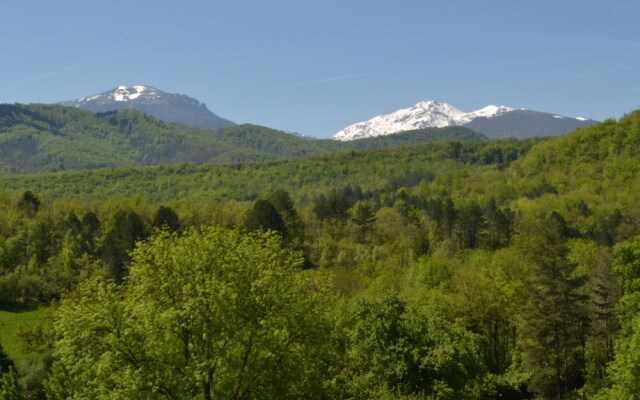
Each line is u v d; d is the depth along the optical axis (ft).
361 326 138.31
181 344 86.07
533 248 294.05
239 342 82.64
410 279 252.83
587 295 187.11
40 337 199.82
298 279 95.81
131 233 305.53
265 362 85.40
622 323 148.15
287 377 86.58
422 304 194.08
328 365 94.58
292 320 88.63
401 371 129.70
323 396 92.32
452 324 181.37
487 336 201.46
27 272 301.22
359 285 255.91
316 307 94.27
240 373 82.89
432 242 391.04
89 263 313.94
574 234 364.99
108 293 84.84
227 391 82.79
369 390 111.96
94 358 80.59
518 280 235.40
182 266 88.94
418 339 135.95
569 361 195.21
